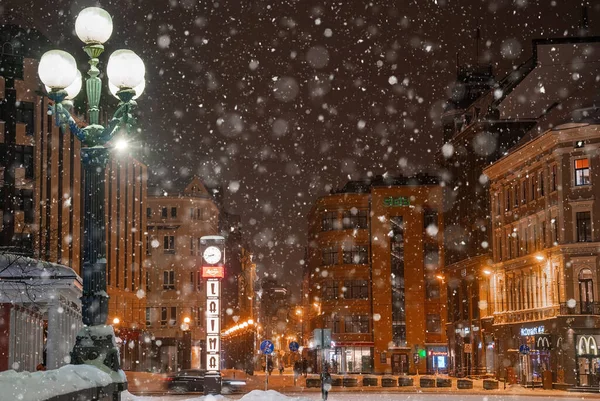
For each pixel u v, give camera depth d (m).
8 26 71.50
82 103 81.12
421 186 111.56
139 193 103.62
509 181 76.00
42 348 42.81
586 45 80.19
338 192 117.75
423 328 109.56
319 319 114.62
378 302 110.25
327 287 112.38
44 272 32.97
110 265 90.31
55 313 34.47
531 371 69.44
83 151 16.45
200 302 113.31
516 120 84.56
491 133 84.75
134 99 17.88
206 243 37.75
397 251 111.19
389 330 109.81
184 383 55.00
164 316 111.88
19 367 34.72
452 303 95.75
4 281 32.72
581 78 80.56
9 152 69.44
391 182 115.31
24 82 70.75
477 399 48.50
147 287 112.31
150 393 54.91
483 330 83.56
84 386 12.55
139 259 103.31
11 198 68.75
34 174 70.25
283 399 27.45
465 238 91.56
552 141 64.94
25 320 36.56
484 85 101.88
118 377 15.84
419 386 70.25
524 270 72.19
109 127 16.50
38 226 69.69
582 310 62.53
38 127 71.06
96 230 16.30
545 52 81.50
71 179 77.25
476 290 86.44
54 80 16.47
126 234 97.25
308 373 117.19
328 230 113.25
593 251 62.69
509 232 76.00
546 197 67.00
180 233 113.31
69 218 76.56
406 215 111.50
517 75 85.94
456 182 95.12
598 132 62.72
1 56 70.38
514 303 74.75
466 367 89.62
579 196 63.62
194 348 112.69
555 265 65.00
